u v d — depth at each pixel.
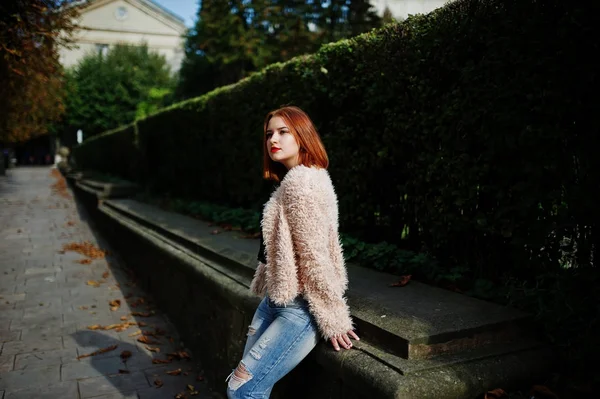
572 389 1.83
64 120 32.50
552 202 2.21
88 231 10.09
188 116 7.39
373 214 3.56
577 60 2.01
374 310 2.10
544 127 2.14
